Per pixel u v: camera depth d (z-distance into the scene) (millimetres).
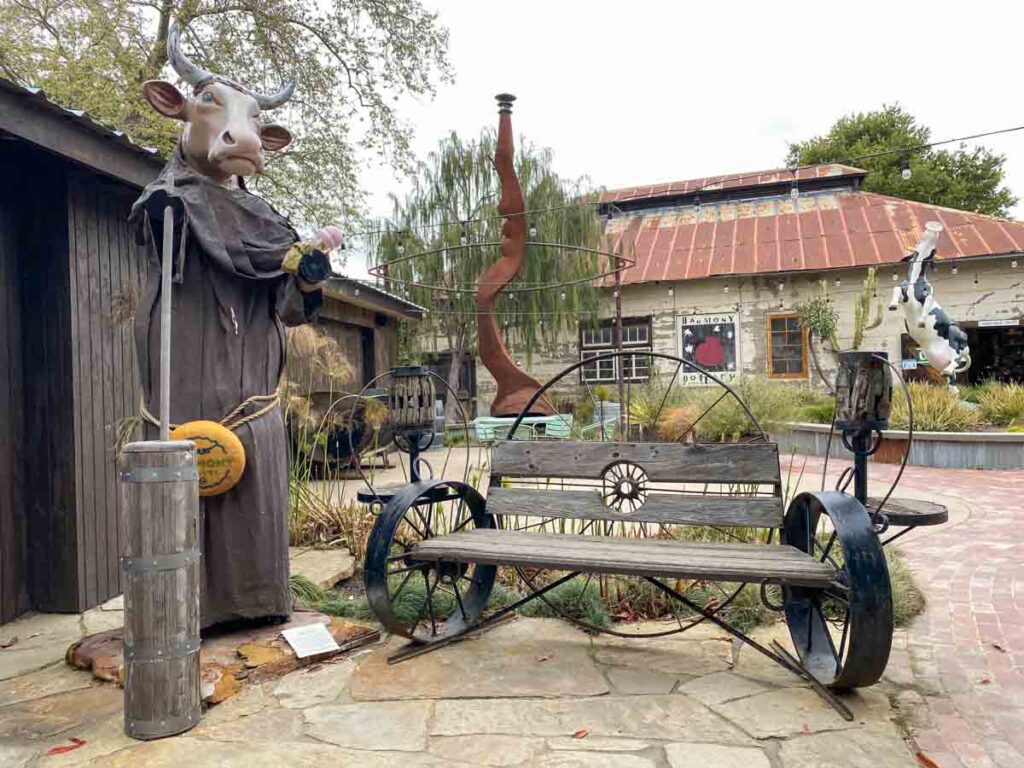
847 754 2246
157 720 2416
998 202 28938
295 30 12555
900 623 3518
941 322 11750
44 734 2465
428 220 15953
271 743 2359
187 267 3076
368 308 12148
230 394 3109
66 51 10344
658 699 2674
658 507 3260
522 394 11453
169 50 3133
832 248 16578
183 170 3113
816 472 9047
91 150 3811
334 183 13031
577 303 15812
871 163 28531
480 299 11531
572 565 2762
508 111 11336
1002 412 11219
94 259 4227
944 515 2779
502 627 3514
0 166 3908
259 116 3195
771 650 3160
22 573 3943
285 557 3275
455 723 2492
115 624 3781
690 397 11234
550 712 2572
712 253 17719
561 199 15773
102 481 4215
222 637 3139
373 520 5258
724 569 2602
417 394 3422
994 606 3771
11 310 3959
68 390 3982
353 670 2996
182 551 2479
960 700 2656
